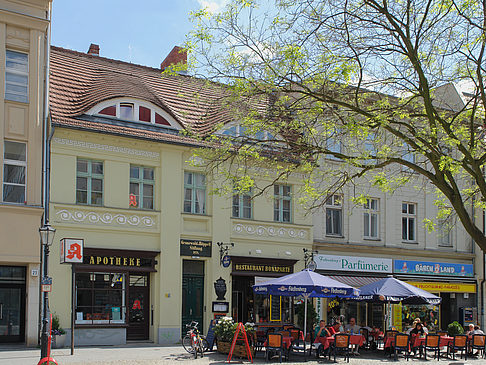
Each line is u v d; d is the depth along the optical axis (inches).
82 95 932.0
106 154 880.9
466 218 570.9
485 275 1227.2
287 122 634.2
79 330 816.9
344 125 601.3
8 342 800.9
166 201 918.4
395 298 829.2
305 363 696.4
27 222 796.6
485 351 842.8
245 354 709.3
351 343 802.2
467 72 647.1
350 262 1090.1
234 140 663.8
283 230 1028.5
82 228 842.8
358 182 1113.4
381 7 595.8
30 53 836.6
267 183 1025.5
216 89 664.4
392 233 1165.1
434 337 803.4
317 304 1043.9
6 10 816.9
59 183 836.6
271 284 762.8
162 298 890.1
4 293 805.9
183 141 936.9
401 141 695.7
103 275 853.8
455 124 666.8
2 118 804.0
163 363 641.6
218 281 937.5
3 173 800.9
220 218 967.0
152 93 986.1
